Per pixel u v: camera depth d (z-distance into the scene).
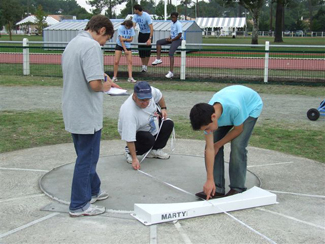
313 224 3.64
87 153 3.62
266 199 4.04
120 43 12.34
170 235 3.36
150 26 13.17
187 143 6.36
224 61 13.96
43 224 3.55
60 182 4.56
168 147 6.13
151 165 5.21
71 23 27.25
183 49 13.00
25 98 9.88
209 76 13.14
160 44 13.15
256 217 3.77
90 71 3.38
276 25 41.69
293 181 4.79
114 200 4.08
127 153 5.28
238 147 3.97
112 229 3.46
